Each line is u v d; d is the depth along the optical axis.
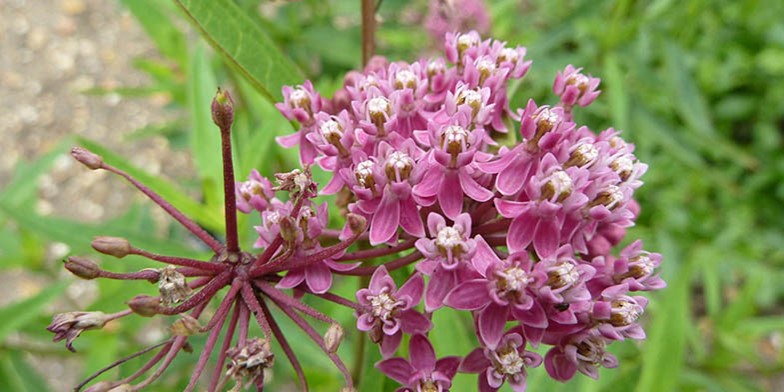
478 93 0.09
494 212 0.09
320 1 0.22
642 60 0.19
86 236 0.12
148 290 0.12
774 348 0.27
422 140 0.08
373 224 0.08
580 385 0.13
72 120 0.34
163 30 0.18
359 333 0.12
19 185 0.17
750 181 0.26
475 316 0.08
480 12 0.16
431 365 0.08
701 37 0.26
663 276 0.22
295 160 0.14
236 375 0.07
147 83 0.36
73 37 0.37
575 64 0.19
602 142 0.08
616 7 0.19
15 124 0.34
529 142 0.08
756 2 0.24
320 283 0.08
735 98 0.27
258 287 0.08
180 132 0.22
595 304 0.08
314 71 0.23
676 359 0.12
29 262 0.18
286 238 0.07
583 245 0.08
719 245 0.25
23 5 0.38
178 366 0.11
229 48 0.10
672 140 0.20
